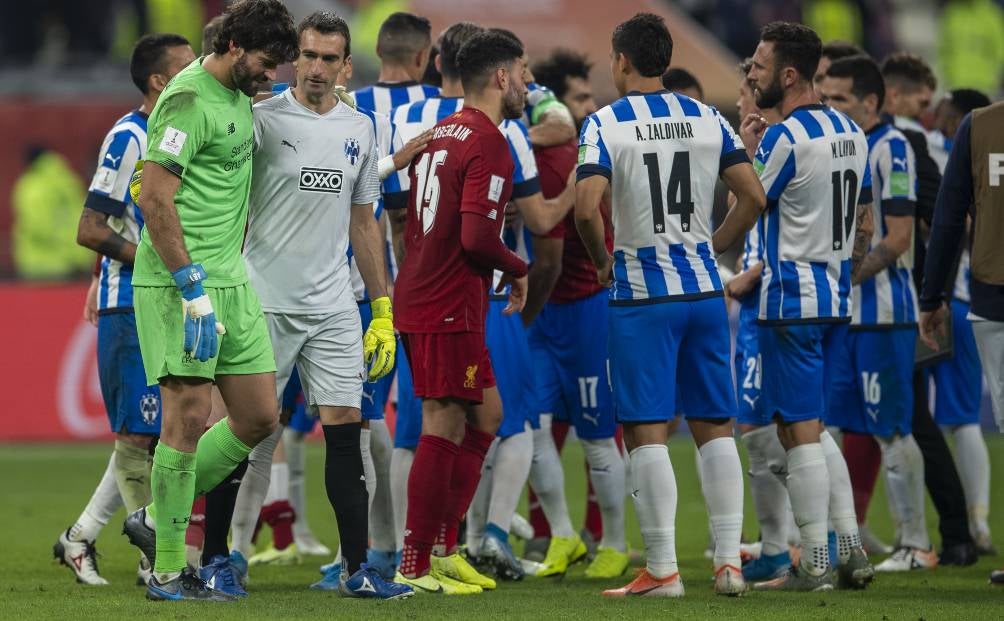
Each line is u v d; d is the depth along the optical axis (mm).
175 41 21250
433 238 18391
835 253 19672
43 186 56562
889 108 26734
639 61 18875
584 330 22734
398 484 21438
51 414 47812
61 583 20781
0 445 47219
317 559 25375
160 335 17062
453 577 19703
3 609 16797
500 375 21594
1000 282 19641
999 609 17438
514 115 19859
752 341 21656
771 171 19453
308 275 18344
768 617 16406
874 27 68250
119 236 20688
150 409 20969
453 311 18312
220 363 17484
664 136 18625
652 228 18594
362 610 16625
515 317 21859
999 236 19609
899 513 23922
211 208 17203
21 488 36062
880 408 23531
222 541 18391
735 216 19109
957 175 19984
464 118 18547
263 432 17797
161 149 16578
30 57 68500
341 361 18422
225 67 17016
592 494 25109
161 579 17641
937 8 73250
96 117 64000
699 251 18875
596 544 25203
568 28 60688
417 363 18594
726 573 18734
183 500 17422
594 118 18719
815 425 19625
